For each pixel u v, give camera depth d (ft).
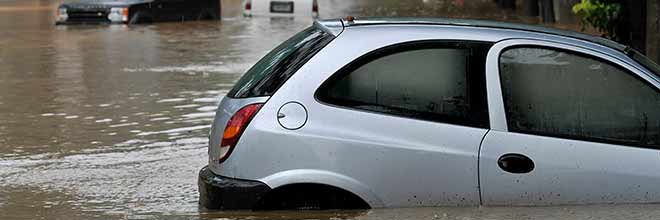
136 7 131.13
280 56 30.40
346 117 28.30
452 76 28.58
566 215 27.76
